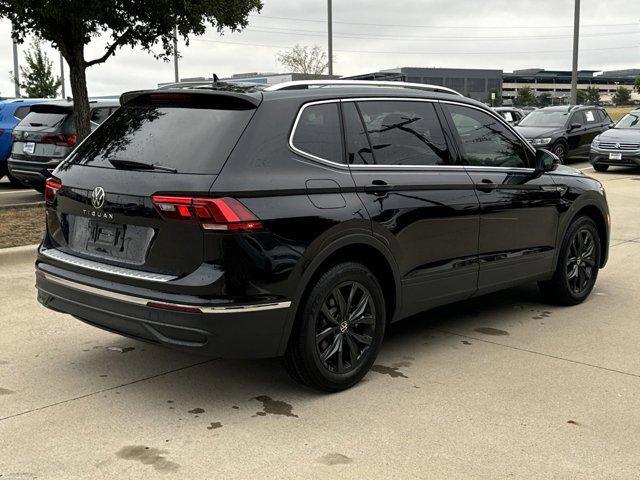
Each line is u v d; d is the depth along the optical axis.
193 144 3.79
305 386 4.25
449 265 4.75
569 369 4.57
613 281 7.03
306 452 3.42
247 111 3.85
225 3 10.70
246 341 3.67
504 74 170.88
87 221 4.09
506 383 4.32
